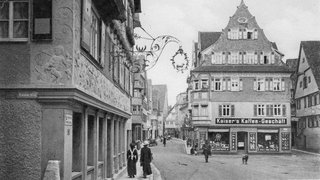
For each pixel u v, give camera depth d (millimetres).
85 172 14477
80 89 12492
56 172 11484
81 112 14211
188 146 71125
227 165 36656
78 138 14289
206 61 55438
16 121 12031
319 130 56344
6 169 11961
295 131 67500
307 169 33219
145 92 92000
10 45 12125
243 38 55688
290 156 50969
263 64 55281
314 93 57344
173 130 156750
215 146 54062
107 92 19219
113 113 21828
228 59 55438
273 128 54031
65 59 12062
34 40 12102
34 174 11938
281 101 54312
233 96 54469
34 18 12133
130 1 30562
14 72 12070
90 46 14672
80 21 12961
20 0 12219
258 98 54406
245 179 25969
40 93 12016
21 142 11992
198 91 54719
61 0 12164
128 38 30125
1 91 12062
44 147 11969
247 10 56188
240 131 54156
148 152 24062
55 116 12047
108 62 19781
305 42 62062
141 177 24438
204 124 53969
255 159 45344
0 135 11984
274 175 28391
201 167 34344
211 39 63938
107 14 17859
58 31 12141
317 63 58625
